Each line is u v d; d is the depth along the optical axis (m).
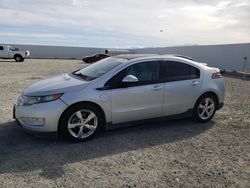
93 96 5.52
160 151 5.22
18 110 5.54
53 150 5.12
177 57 6.62
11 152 4.98
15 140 5.54
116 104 5.77
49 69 23.62
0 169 4.34
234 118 7.53
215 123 7.04
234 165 4.72
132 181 4.10
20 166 4.46
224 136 6.12
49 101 5.29
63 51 57.47
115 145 5.45
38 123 5.30
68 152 5.05
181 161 4.81
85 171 4.37
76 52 58.44
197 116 6.87
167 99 6.33
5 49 36.78
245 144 5.68
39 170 4.36
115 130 6.28
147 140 5.75
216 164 4.73
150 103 6.14
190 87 6.59
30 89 5.69
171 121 7.06
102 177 4.20
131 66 5.98
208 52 29.72
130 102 5.91
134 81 5.73
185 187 3.97
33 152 5.01
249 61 24.08
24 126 5.45
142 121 6.20
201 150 5.32
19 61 37.22
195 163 4.75
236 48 25.52
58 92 5.36
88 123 5.62
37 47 55.66
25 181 4.02
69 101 5.33
